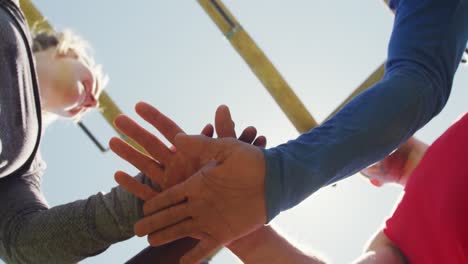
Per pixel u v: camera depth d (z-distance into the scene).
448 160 1.43
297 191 1.06
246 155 1.03
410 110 1.18
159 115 1.20
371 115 1.15
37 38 1.85
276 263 1.37
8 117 1.20
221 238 1.12
